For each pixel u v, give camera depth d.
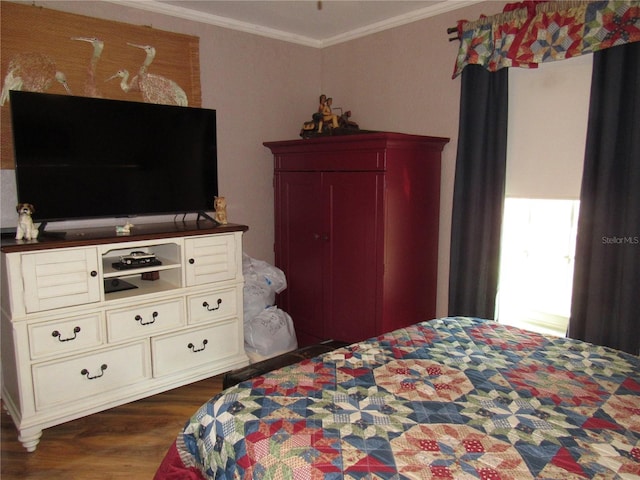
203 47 3.14
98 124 2.46
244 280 2.96
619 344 2.31
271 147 3.38
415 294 3.02
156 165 2.70
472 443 1.15
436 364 1.61
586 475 1.04
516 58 2.52
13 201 2.52
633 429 1.23
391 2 2.95
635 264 2.22
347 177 2.92
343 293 3.05
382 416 1.27
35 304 2.12
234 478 1.18
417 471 1.04
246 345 3.10
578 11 2.29
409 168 2.83
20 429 2.11
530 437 1.18
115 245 2.33
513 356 1.69
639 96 2.15
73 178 2.41
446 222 3.09
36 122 2.27
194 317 2.67
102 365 2.34
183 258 2.60
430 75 3.09
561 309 2.82
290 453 1.12
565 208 2.73
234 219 3.46
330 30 3.53
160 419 2.45
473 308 2.90
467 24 2.72
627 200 2.23
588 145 2.33
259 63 3.45
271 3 2.96
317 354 2.23
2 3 2.39
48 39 2.54
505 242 2.96
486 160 2.77
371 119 3.51
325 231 3.10
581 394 1.41
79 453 2.15
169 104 3.00
